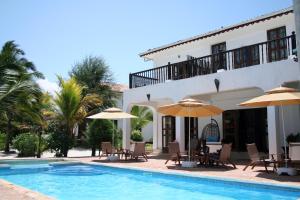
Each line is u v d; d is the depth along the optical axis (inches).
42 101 690.2
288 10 539.5
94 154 735.7
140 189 350.0
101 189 353.1
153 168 451.8
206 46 713.0
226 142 646.5
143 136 1379.2
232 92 607.8
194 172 400.8
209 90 552.4
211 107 471.8
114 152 616.4
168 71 652.7
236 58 574.6
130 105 726.5
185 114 479.8
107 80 1218.0
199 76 571.5
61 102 699.4
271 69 469.4
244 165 483.5
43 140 727.1
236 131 663.8
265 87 474.3
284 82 452.4
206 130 717.3
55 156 719.7
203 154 495.5
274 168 396.2
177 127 593.6
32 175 466.9
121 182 399.9
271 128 457.4
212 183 357.1
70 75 1193.4
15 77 626.5
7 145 904.3
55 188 362.6
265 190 309.9
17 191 261.6
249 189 323.0
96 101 816.3
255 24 603.8
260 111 637.3
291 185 293.7
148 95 667.4
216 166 468.8
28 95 625.6
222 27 642.2
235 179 336.8
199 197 300.7
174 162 546.6
